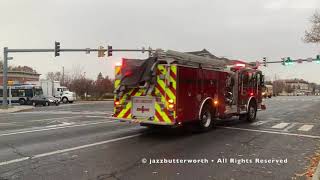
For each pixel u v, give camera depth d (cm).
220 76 1563
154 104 1306
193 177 766
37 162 890
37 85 5606
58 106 4403
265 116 2295
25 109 3738
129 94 1355
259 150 1077
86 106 4109
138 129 1518
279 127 1670
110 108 3522
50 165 859
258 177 773
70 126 1647
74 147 1091
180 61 1320
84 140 1225
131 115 1350
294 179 760
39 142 1181
